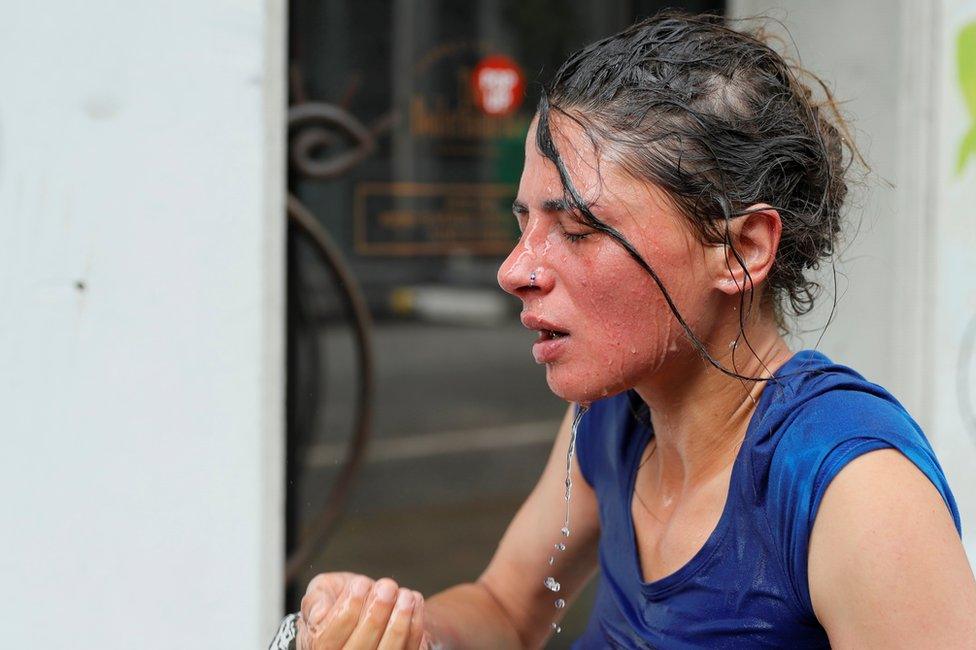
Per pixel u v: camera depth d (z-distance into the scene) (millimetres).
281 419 2693
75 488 2527
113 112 2475
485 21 4469
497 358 5922
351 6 4273
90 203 2482
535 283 1268
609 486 1513
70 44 2438
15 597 2521
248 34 2541
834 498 1109
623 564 1434
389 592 1248
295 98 3633
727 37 1314
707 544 1250
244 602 2639
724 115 1234
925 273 3176
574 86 1282
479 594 1690
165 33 2482
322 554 5035
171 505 2578
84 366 2510
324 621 1267
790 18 3248
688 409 1333
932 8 3102
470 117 4520
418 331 5578
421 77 4418
